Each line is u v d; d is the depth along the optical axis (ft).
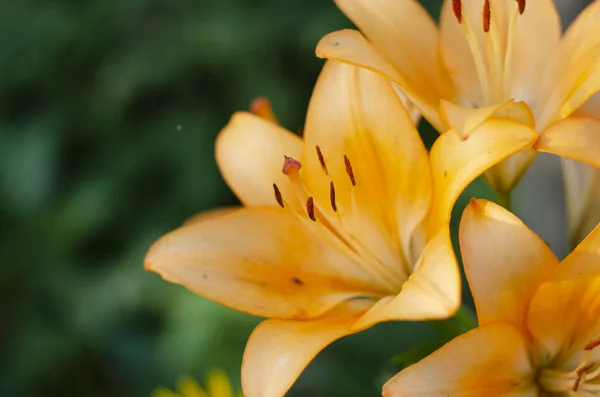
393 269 2.02
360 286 2.03
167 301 3.60
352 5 2.02
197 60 3.97
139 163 4.01
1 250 4.05
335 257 2.04
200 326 3.43
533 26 2.06
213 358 3.41
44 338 3.98
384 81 1.97
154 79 4.00
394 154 1.98
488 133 1.86
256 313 1.98
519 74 2.06
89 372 4.00
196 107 4.06
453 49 2.07
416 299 1.80
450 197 1.88
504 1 2.07
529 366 1.91
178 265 1.99
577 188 2.05
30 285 4.03
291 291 2.00
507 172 2.03
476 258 1.85
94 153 4.16
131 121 4.15
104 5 4.15
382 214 2.02
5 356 4.05
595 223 2.03
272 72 3.98
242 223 2.02
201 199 3.94
